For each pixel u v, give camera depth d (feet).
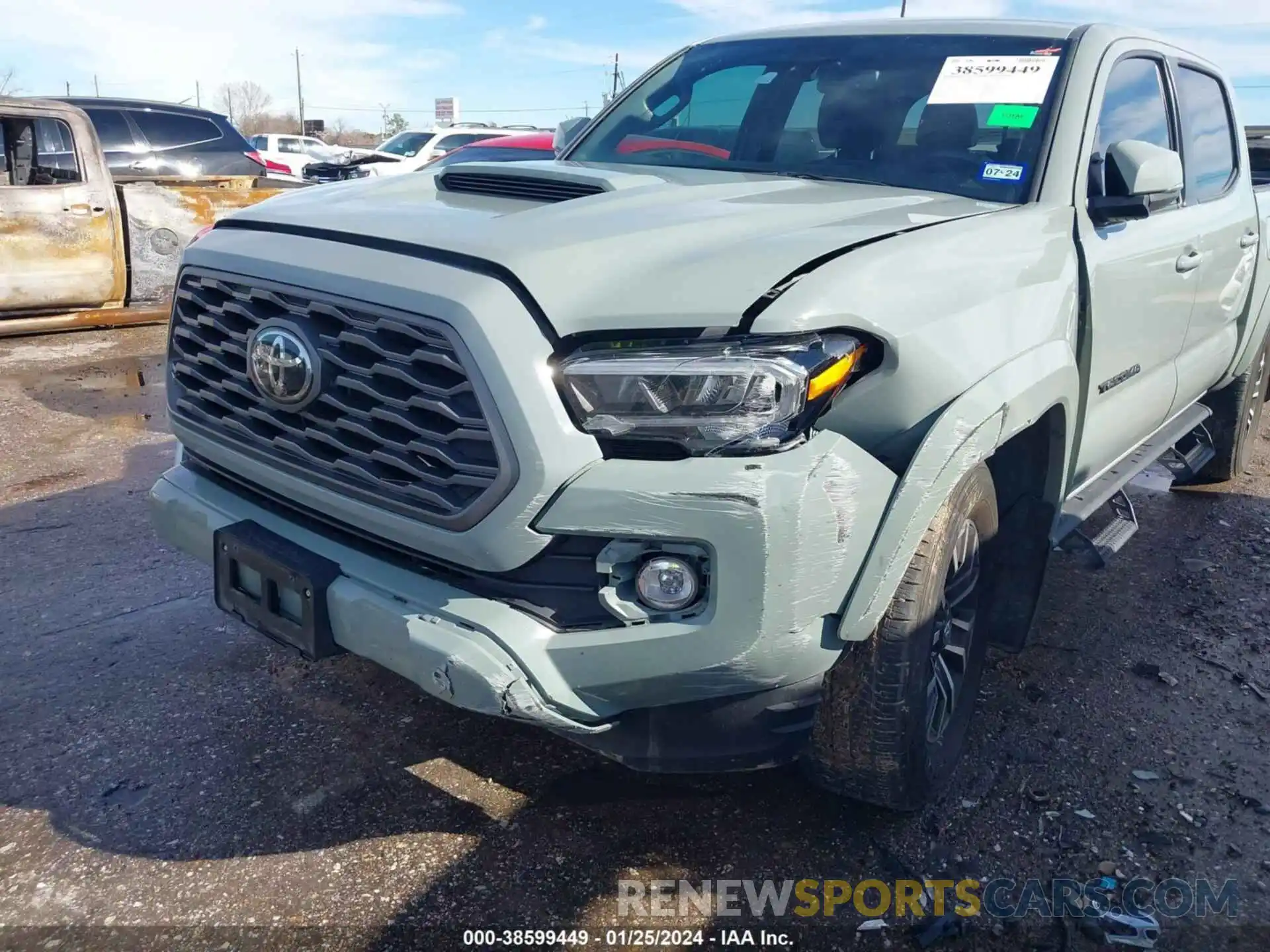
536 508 6.60
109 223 27.09
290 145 88.48
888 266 7.23
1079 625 12.71
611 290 6.77
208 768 9.27
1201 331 13.60
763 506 6.38
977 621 9.45
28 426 19.52
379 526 7.33
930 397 7.18
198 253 8.77
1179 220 12.05
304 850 8.28
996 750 9.93
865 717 7.77
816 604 6.75
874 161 10.50
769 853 8.41
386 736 9.82
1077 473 10.61
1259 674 11.63
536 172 9.12
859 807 8.95
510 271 6.77
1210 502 17.44
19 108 25.68
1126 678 11.44
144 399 21.83
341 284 7.32
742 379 6.41
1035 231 8.95
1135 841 8.70
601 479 6.53
